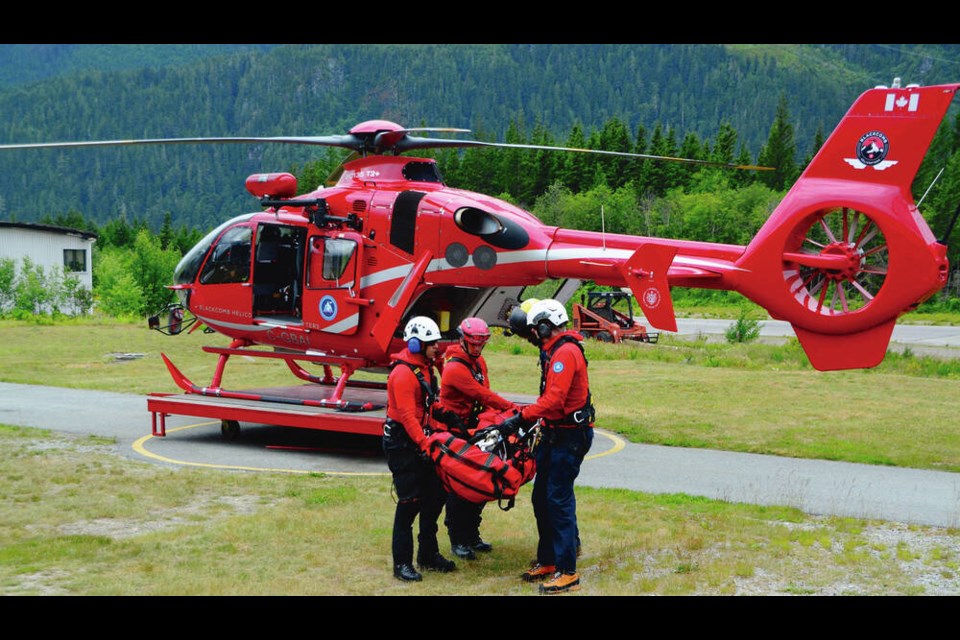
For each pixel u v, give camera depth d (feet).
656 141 288.71
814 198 28.73
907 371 65.21
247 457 35.01
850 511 27.25
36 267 130.21
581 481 31.30
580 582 20.74
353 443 38.27
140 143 32.19
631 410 46.29
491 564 22.13
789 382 55.67
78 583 20.11
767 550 23.04
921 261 27.04
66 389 54.80
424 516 21.43
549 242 33.37
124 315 134.31
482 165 281.95
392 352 36.76
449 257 34.50
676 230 232.94
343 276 36.32
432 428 21.79
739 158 282.97
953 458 35.35
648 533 24.54
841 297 28.76
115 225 348.38
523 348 76.43
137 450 35.99
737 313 162.20
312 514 25.84
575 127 304.30
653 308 29.66
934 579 21.17
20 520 25.25
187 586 19.97
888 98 27.84
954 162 228.63
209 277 40.27
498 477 20.30
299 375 43.47
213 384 39.86
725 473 32.76
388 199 35.81
